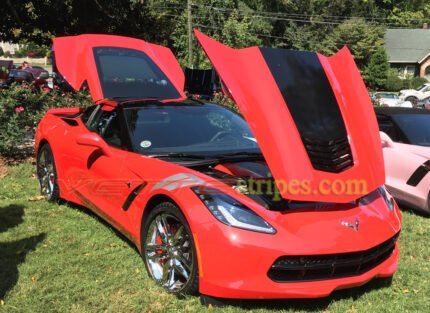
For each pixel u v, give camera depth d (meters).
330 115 3.48
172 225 3.24
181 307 3.01
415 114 6.21
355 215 3.11
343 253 2.86
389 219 3.28
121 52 5.48
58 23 12.64
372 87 49.69
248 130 4.34
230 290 2.81
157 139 3.95
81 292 3.18
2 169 6.57
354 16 55.75
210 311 2.93
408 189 5.38
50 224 4.46
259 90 3.30
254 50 3.53
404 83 48.69
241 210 2.92
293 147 3.17
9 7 12.00
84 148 4.37
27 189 5.65
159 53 5.79
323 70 3.77
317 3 51.12
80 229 4.34
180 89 5.48
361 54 49.22
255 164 3.61
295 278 2.85
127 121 4.07
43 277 3.38
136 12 13.26
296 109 3.35
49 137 5.06
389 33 58.88
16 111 7.12
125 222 3.69
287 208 3.02
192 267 2.96
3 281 3.29
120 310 2.97
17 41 13.43
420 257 4.02
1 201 5.16
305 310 3.03
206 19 40.97
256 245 2.77
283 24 50.31
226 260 2.80
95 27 12.73
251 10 46.00
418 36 57.69
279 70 3.51
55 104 7.60
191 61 35.34
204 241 2.87
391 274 3.31
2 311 2.91
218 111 4.54
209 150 3.88
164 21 15.53
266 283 2.78
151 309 2.99
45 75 14.02
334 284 2.90
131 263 3.64
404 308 3.11
